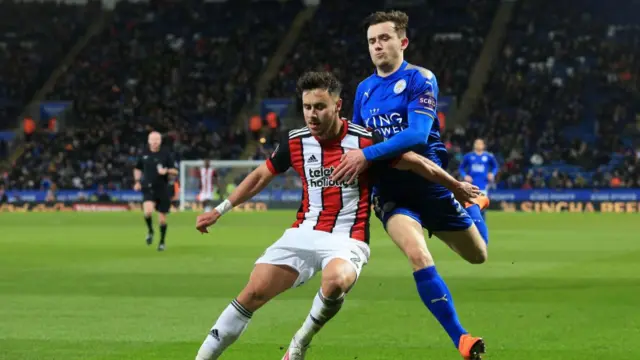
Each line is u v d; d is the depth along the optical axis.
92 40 146.38
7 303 29.72
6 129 134.38
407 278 37.12
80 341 22.50
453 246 22.06
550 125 122.12
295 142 17.58
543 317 26.42
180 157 118.44
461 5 144.88
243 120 130.25
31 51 145.75
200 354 16.69
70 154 124.44
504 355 20.52
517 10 142.00
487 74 133.00
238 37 143.88
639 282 35.59
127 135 127.38
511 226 76.69
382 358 20.19
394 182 20.42
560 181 109.56
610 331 23.84
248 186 17.95
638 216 94.38
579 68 133.50
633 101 126.88
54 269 41.09
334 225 17.25
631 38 137.75
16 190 116.94
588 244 56.44
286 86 133.38
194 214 99.25
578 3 142.38
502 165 115.56
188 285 34.84
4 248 53.62
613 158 117.56
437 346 21.61
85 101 135.00
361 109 20.94
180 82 137.50
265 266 16.89
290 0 150.50
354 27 142.88
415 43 138.88
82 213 104.00
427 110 19.36
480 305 29.05
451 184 18.92
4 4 151.25
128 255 48.69
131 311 27.86
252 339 22.86
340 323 25.19
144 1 152.50
